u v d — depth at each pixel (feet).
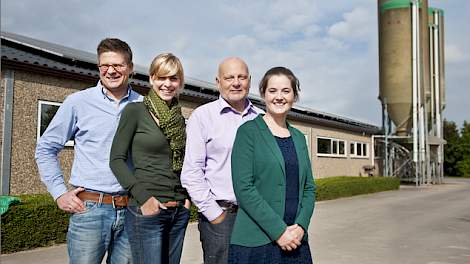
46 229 24.17
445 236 29.96
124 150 10.39
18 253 22.48
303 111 71.26
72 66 34.42
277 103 10.47
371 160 93.04
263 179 9.93
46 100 31.55
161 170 10.74
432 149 94.32
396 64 89.04
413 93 87.04
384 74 91.09
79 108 10.85
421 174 86.58
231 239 10.17
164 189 10.77
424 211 44.45
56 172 10.74
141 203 10.16
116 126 11.02
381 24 92.07
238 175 9.95
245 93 12.29
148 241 10.57
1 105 28.63
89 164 10.79
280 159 9.96
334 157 77.30
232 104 12.30
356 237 29.40
